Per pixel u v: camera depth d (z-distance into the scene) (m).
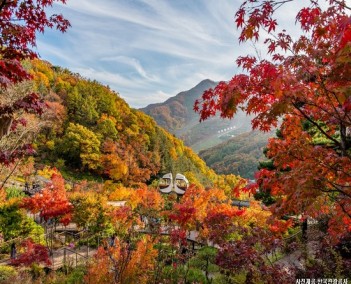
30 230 12.36
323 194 2.69
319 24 2.31
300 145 2.91
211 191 12.69
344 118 2.43
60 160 38.81
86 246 13.41
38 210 13.39
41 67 56.03
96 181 39.16
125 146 47.84
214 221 7.62
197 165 70.19
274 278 4.63
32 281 8.27
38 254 9.10
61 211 13.46
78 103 49.97
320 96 2.45
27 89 5.49
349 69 1.89
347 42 1.69
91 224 13.85
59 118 41.78
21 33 3.69
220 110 2.57
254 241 5.69
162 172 50.53
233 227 7.20
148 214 10.98
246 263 5.06
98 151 42.41
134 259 6.17
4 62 3.41
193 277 7.26
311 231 6.18
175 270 7.41
